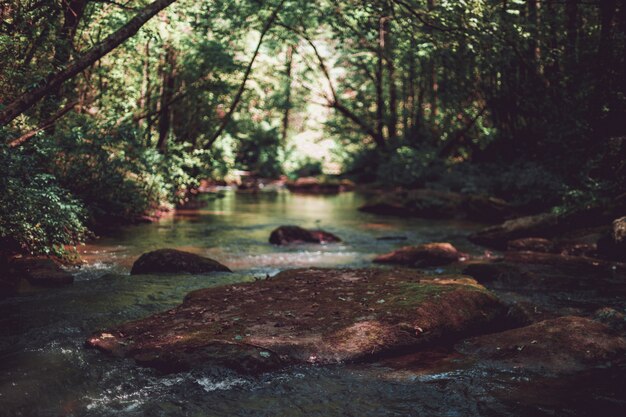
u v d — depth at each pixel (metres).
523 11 17.52
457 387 5.14
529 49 18.66
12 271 8.46
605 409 4.71
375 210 19.84
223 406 4.78
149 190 14.78
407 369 5.55
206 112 19.44
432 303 6.65
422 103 30.02
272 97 30.72
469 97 24.09
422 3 12.73
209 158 19.16
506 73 19.84
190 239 13.07
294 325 6.25
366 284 7.87
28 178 7.48
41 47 9.73
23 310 7.04
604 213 12.80
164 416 4.59
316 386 5.16
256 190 30.31
